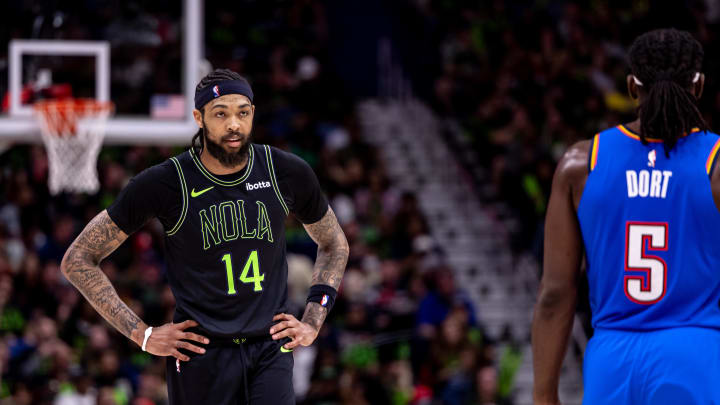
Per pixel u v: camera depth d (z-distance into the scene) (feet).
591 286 29.32
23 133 78.18
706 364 27.07
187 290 32.91
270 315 33.01
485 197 140.26
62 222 117.70
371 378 104.06
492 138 144.05
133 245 117.70
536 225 127.85
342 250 36.14
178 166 32.91
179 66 80.07
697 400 26.89
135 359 104.63
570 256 29.43
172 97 79.87
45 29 79.36
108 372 100.58
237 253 32.73
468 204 143.84
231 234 32.71
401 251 129.49
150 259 118.21
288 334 32.81
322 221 35.63
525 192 129.08
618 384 27.96
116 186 127.75
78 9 80.07
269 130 154.40
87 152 78.38
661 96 28.04
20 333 108.06
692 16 156.76
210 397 32.60
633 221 28.09
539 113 142.51
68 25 79.71
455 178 151.02
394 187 150.30
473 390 102.63
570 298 29.55
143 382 98.32
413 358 108.58
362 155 147.43
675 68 28.40
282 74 163.02
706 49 148.05
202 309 32.73
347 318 112.06
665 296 27.81
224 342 32.68
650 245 27.94
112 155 131.75
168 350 32.24
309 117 156.25
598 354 28.53
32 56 78.89
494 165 137.28
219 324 32.58
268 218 33.22
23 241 121.29
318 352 105.09
